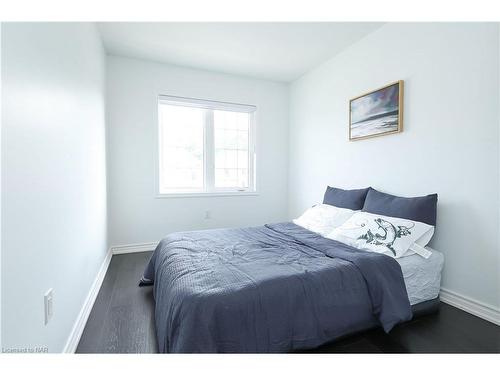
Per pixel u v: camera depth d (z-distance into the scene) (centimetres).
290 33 258
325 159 329
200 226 363
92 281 206
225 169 385
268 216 404
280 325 128
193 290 126
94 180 220
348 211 247
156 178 335
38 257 104
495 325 169
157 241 340
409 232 190
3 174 80
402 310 154
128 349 146
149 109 328
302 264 161
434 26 203
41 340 106
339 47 288
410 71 221
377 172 255
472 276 183
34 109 103
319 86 337
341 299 145
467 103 183
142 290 223
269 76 376
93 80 220
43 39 112
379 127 248
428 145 209
